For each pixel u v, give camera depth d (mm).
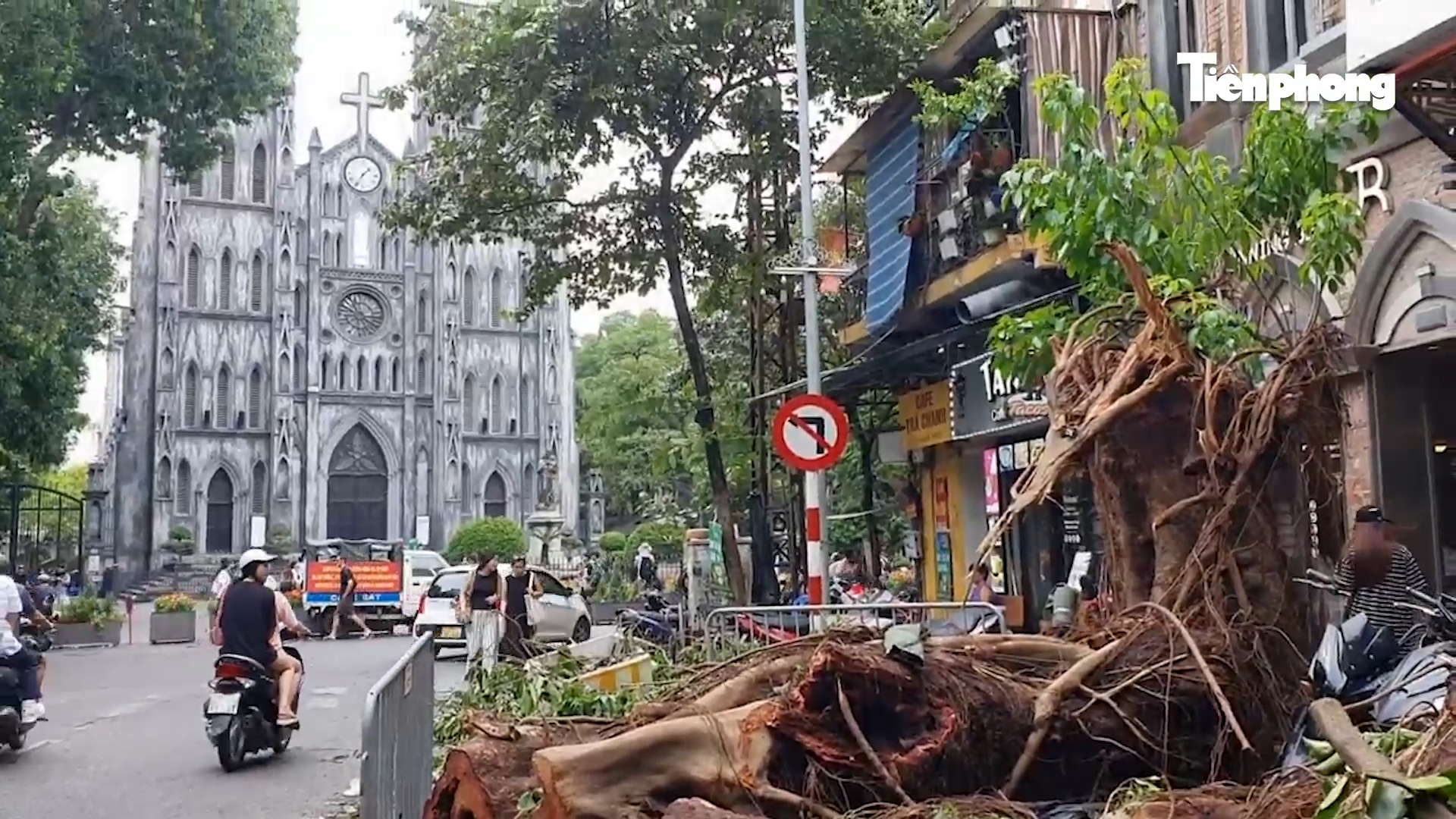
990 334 8758
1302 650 5562
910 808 4031
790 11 15625
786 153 16922
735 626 10000
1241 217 7641
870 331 17516
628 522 71000
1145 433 5805
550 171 18312
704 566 19594
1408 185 8859
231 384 62625
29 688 11664
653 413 32344
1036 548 15438
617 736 4309
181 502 61125
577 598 23594
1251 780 5000
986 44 15484
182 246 62438
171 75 24203
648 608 19609
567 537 41812
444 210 17312
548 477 57688
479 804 4305
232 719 10492
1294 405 5781
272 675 11180
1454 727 3574
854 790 4219
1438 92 7246
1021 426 14156
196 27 23578
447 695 10516
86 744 12242
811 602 12820
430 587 24547
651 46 15633
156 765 10969
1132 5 12586
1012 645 5184
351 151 66000
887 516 26703
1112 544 5914
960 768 4438
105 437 70938
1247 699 5094
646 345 56062
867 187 18688
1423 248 8695
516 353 68250
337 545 58938
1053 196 8039
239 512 61875
